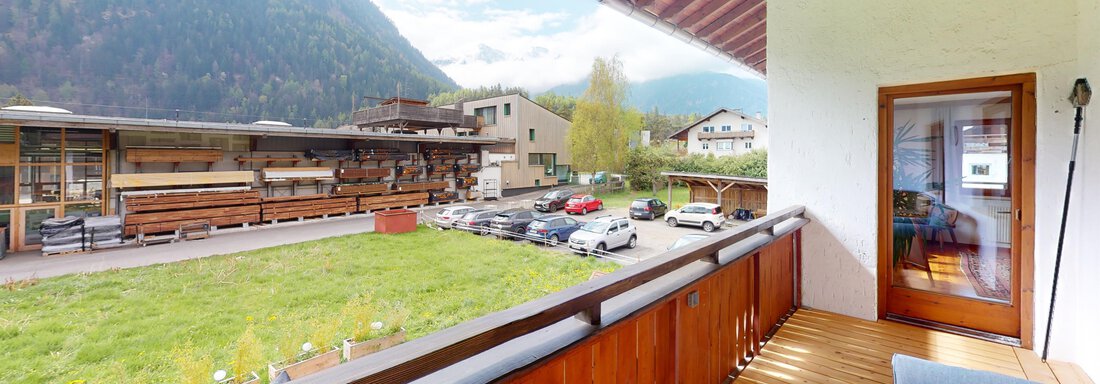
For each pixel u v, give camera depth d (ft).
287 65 378.73
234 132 50.06
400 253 39.63
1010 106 9.12
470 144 80.59
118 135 44.19
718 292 7.23
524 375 3.37
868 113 10.03
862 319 10.38
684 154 120.37
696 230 53.67
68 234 38.19
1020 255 9.02
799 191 11.10
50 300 26.14
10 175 38.55
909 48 9.52
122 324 23.09
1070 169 7.91
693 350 6.42
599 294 4.11
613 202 85.61
